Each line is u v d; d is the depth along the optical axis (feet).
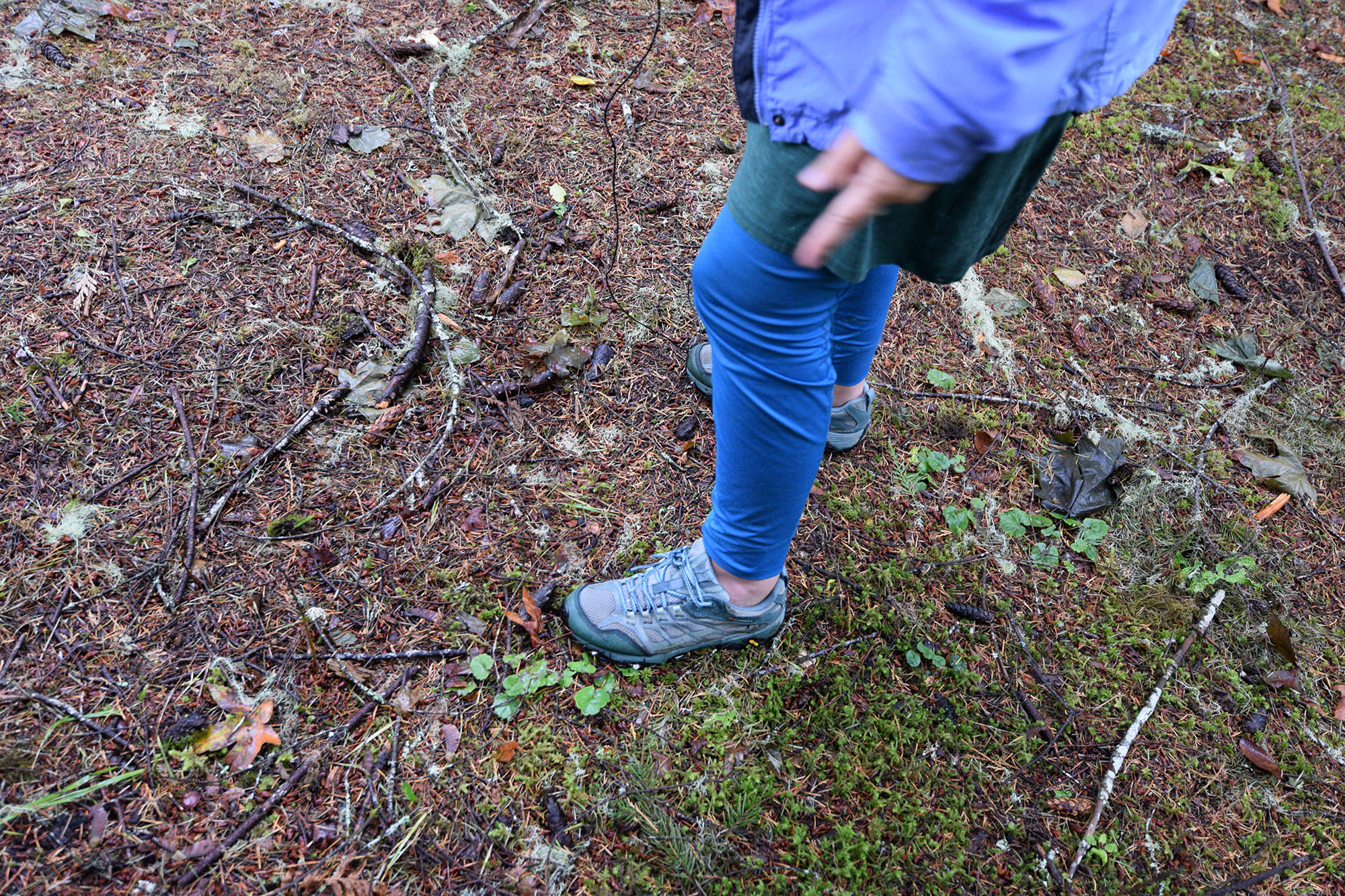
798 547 6.65
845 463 7.28
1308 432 7.97
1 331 6.87
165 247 7.70
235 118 8.95
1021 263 9.19
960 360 8.23
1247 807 5.59
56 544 5.82
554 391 7.39
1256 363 8.41
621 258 8.46
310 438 6.71
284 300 7.51
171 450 6.42
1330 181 10.44
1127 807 5.53
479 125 9.46
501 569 6.21
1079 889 5.18
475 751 5.35
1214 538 7.09
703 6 11.53
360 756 5.24
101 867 4.61
